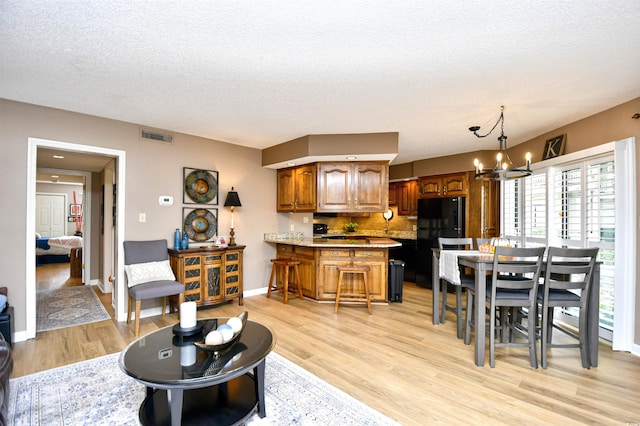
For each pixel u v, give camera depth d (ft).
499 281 8.62
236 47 7.04
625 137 9.89
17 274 10.12
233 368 5.62
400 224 23.06
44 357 8.99
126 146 12.37
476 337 8.71
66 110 11.03
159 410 6.10
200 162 14.49
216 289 13.60
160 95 9.77
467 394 7.25
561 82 8.59
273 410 6.58
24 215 10.25
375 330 11.28
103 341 10.18
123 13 5.83
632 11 5.61
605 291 10.39
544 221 13.15
